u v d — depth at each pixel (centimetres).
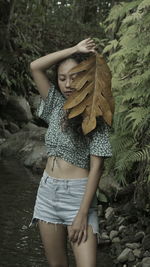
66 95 256
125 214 464
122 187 489
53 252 262
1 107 949
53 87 262
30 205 500
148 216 434
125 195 490
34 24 1220
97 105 241
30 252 383
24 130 815
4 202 503
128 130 431
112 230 441
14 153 750
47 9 1365
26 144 753
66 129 246
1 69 967
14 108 952
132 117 392
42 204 257
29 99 1055
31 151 725
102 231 444
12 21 1077
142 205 435
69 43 1343
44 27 1291
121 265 370
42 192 258
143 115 392
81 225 240
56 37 1325
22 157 727
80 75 246
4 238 407
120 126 432
